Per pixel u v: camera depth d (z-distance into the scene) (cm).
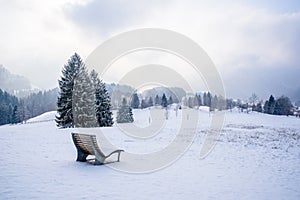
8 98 9175
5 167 599
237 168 653
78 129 1903
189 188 472
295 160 773
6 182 477
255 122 3378
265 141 1260
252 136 1528
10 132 1581
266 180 538
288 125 2911
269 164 709
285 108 6512
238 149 983
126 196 419
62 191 434
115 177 538
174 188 471
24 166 615
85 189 450
